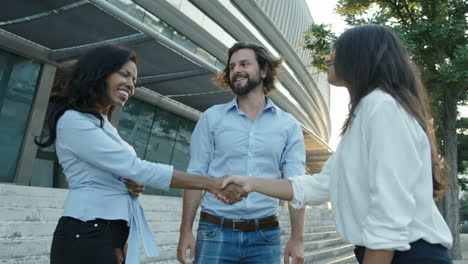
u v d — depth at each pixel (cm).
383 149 103
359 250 116
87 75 165
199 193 242
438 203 1285
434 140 123
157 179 170
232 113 248
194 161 248
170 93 1237
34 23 745
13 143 860
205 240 228
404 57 125
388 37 125
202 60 847
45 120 939
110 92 170
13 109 860
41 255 330
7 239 318
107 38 785
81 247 148
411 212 99
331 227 1173
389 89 114
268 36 1977
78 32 777
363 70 121
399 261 104
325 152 2378
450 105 1303
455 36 1156
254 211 228
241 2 1641
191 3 1295
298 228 233
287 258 233
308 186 151
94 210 154
